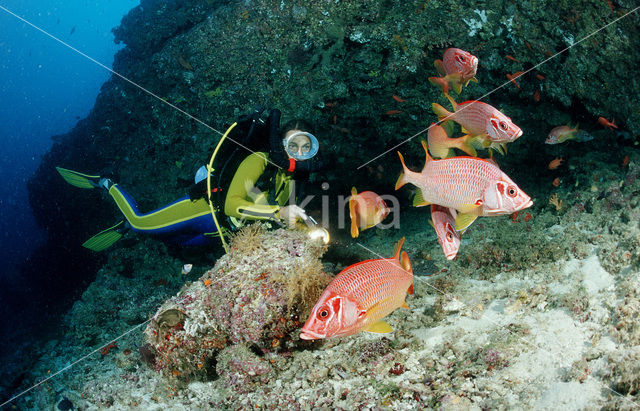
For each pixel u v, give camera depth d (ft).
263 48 19.02
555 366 8.89
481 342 10.44
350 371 10.64
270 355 11.21
